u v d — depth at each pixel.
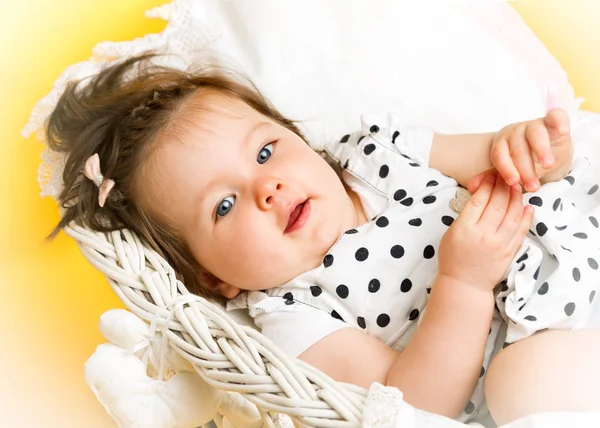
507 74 1.67
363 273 1.19
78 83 1.42
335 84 1.63
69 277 1.81
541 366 1.00
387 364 1.12
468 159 1.31
